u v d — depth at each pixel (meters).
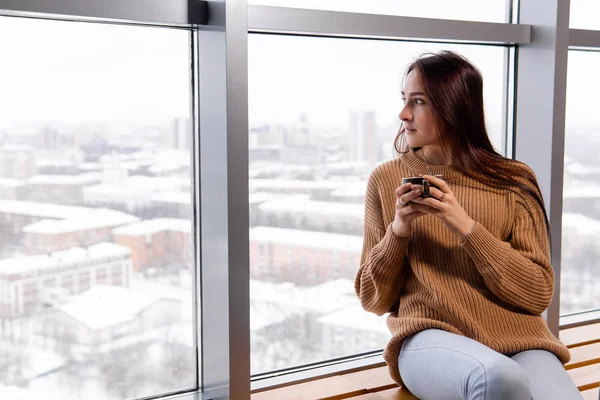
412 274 1.99
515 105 2.72
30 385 1.97
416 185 1.77
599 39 2.72
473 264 1.90
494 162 1.96
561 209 2.62
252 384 2.22
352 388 2.21
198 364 2.23
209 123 2.06
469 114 1.94
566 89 2.65
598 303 2.97
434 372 1.76
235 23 1.93
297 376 2.29
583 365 2.44
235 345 2.03
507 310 1.88
